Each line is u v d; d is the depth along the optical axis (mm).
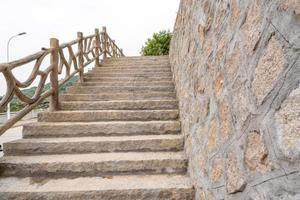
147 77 5652
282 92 900
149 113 3658
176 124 3359
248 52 1183
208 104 1894
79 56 5180
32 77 3170
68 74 4492
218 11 1665
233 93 1373
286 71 877
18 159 2748
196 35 2357
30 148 2947
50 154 2953
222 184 1552
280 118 909
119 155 2869
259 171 1066
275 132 940
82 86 5020
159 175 2646
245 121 1211
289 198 856
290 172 849
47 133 3268
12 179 2559
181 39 3643
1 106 2557
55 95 3883
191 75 2596
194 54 2451
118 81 5480
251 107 1146
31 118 11516
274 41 955
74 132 3289
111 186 2373
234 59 1363
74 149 2984
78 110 3969
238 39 1309
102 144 3008
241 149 1258
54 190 2299
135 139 3045
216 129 1686
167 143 3029
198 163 2191
